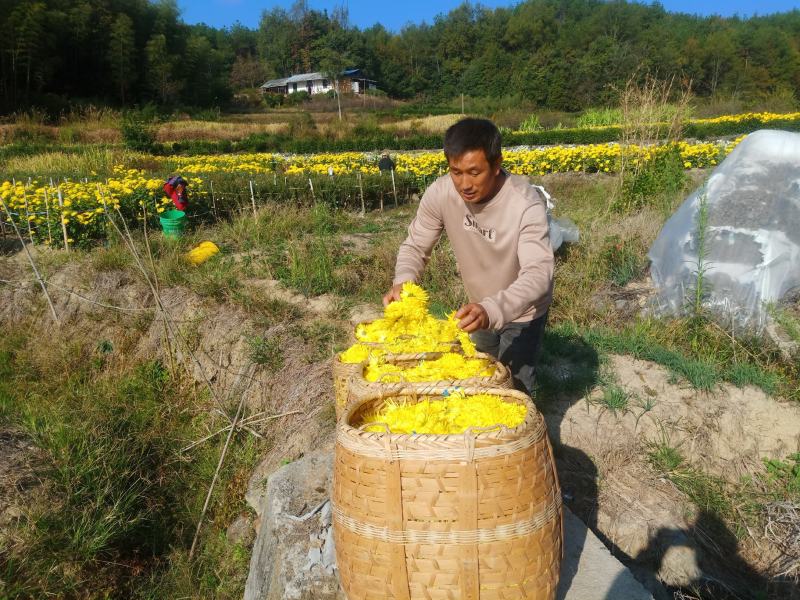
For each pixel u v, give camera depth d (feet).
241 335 22.06
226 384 21.48
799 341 17.13
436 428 7.13
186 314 24.36
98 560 14.20
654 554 12.09
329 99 265.75
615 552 12.12
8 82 164.45
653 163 33.58
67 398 22.27
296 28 349.00
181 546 15.56
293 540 10.89
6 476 15.29
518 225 9.49
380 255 27.20
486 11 336.70
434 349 9.59
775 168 18.62
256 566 11.85
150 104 176.55
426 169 53.62
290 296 24.08
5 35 159.33
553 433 13.97
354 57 303.68
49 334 26.58
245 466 17.42
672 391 15.52
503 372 8.93
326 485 12.32
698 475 13.56
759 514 13.20
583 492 12.95
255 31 421.59
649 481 13.29
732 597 11.65
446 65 313.32
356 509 6.86
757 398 15.46
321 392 17.85
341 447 7.11
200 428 20.25
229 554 14.85
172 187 32.94
